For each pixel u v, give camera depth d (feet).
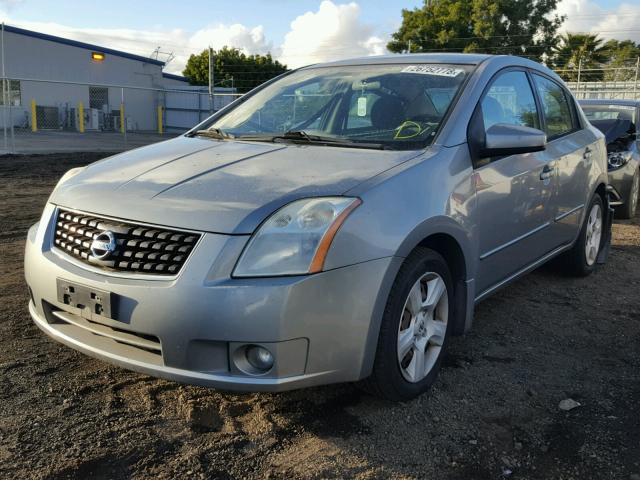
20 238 20.15
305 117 12.24
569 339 12.82
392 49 164.55
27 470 7.78
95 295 8.39
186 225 8.16
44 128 105.09
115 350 8.61
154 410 9.36
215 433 8.80
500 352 12.01
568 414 9.62
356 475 7.97
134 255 8.36
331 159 9.73
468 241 10.29
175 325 7.87
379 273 8.38
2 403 9.34
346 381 8.47
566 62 169.78
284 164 9.59
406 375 9.43
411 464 8.22
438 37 157.28
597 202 17.16
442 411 9.59
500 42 156.46
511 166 11.73
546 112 14.34
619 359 11.85
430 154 9.93
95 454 8.18
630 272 18.24
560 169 13.97
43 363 10.75
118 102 116.98
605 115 29.37
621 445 8.77
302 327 7.87
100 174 10.08
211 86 102.53
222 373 7.97
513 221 11.96
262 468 8.04
